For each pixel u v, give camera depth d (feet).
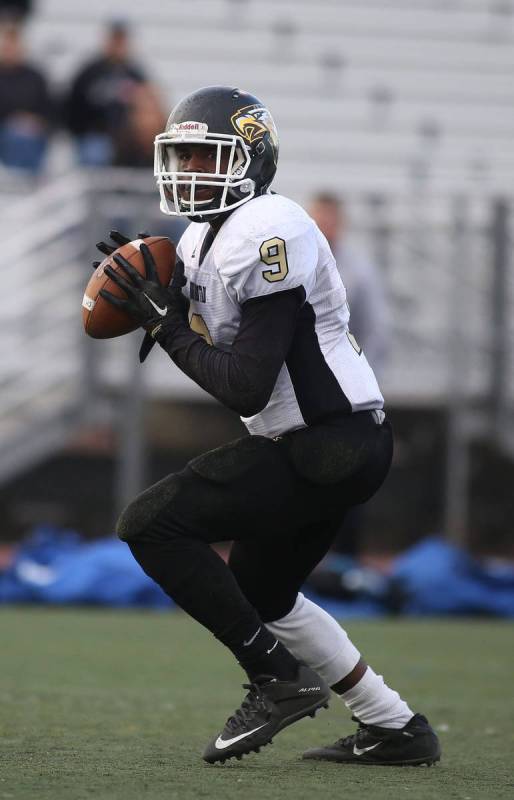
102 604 93.09
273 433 38.73
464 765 40.86
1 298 103.91
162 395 108.88
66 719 48.91
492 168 145.59
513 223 110.93
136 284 37.88
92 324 38.70
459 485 110.52
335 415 38.32
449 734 47.98
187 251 39.47
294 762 40.70
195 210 38.63
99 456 116.78
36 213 104.17
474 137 147.84
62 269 103.81
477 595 93.35
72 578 93.50
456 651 74.59
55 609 91.40
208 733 46.37
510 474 120.67
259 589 40.11
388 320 109.81
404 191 119.85
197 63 145.07
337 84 146.82
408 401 110.93
